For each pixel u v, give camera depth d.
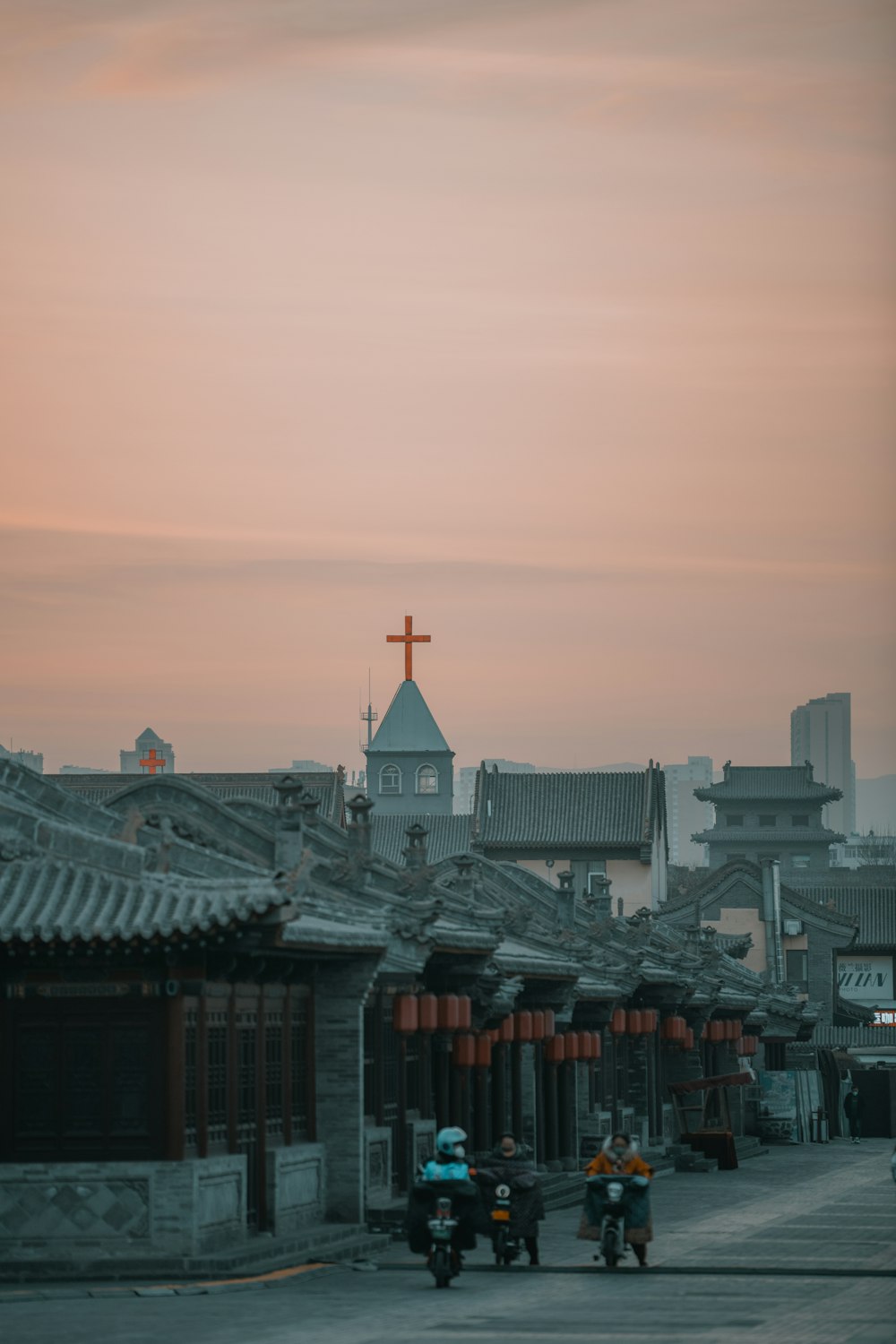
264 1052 53.34
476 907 73.38
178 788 63.91
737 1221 67.12
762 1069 139.25
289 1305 42.50
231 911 45.59
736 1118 125.62
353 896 62.41
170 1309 41.59
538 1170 78.69
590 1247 57.53
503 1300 43.50
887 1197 79.69
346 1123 56.75
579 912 104.06
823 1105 148.75
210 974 49.03
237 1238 50.25
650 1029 95.94
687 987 100.50
